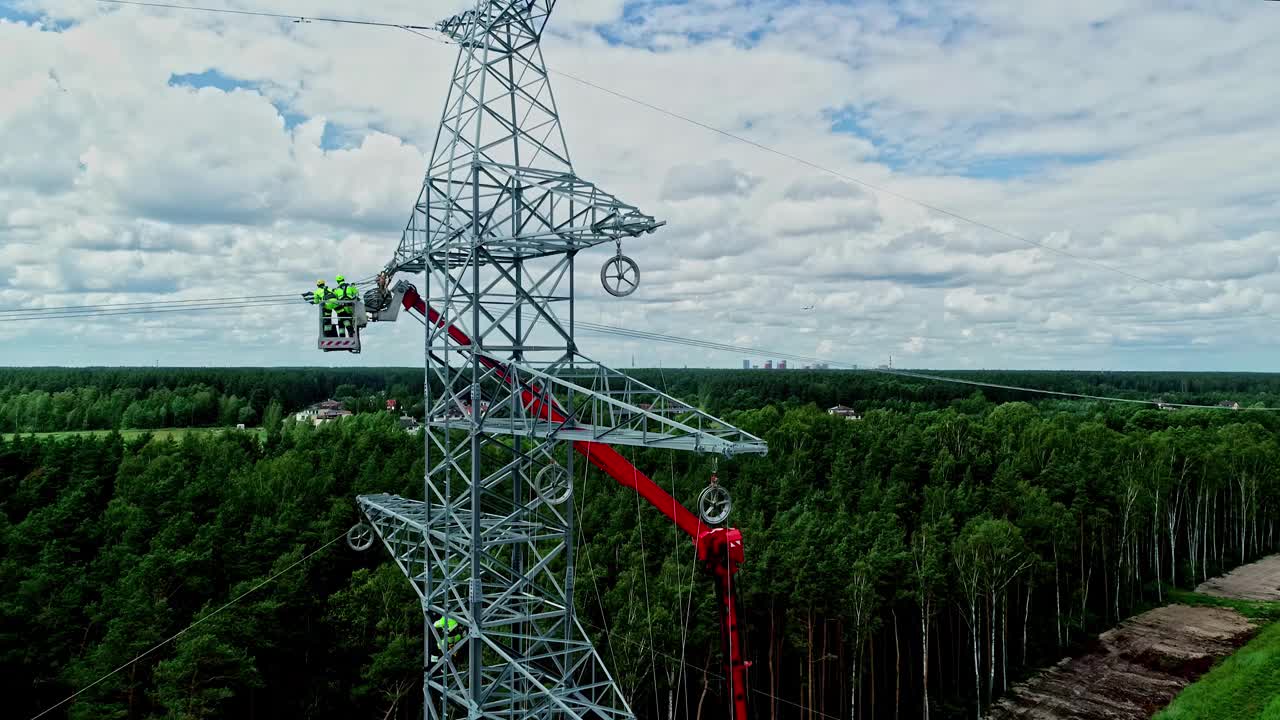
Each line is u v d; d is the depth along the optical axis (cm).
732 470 9056
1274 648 6625
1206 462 10038
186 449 7444
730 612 3334
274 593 5294
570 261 3117
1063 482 8969
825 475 9394
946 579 6638
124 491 6294
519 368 2994
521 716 3100
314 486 6744
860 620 5906
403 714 5559
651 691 5772
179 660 4275
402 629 5238
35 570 4788
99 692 4300
